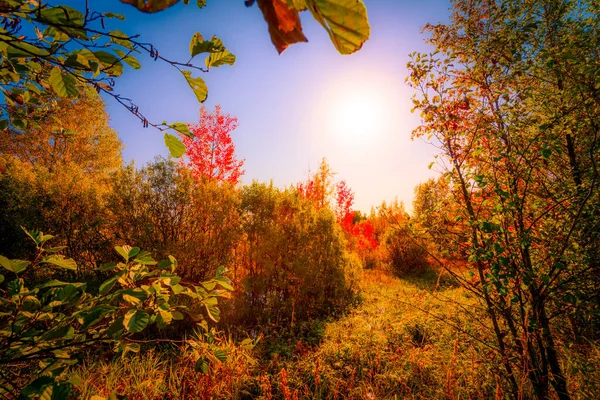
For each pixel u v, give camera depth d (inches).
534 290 100.9
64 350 44.5
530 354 103.1
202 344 54.3
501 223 100.1
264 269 251.0
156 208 228.1
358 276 317.1
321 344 176.9
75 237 227.8
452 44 141.3
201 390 122.3
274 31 11.5
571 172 110.5
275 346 179.2
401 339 176.6
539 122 107.3
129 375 130.3
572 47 106.4
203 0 28.8
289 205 280.2
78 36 28.4
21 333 43.1
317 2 8.9
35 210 223.6
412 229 125.6
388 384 130.1
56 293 44.2
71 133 70.9
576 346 106.0
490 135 103.3
